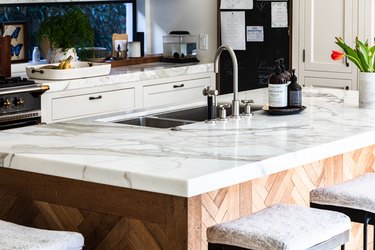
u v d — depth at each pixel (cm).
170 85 630
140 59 666
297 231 273
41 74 554
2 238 272
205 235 301
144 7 701
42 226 324
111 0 683
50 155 313
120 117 421
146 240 294
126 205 296
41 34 612
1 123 505
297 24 618
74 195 311
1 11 600
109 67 582
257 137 347
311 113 415
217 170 281
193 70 646
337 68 601
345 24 591
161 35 701
